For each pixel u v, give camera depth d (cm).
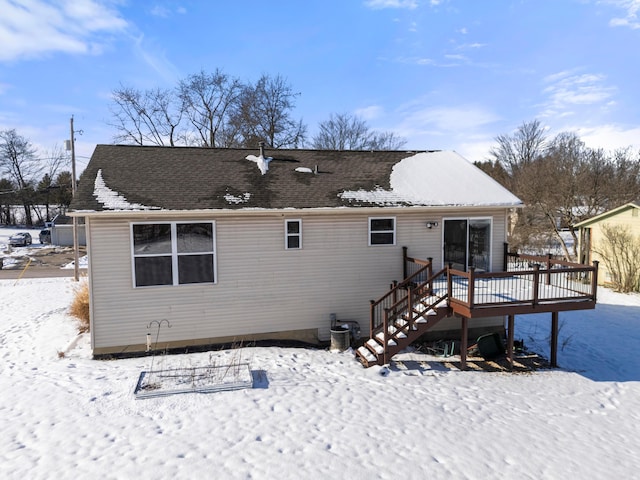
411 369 981
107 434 602
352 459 557
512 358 1046
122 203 957
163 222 984
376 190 1188
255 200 1058
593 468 585
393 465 550
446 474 538
